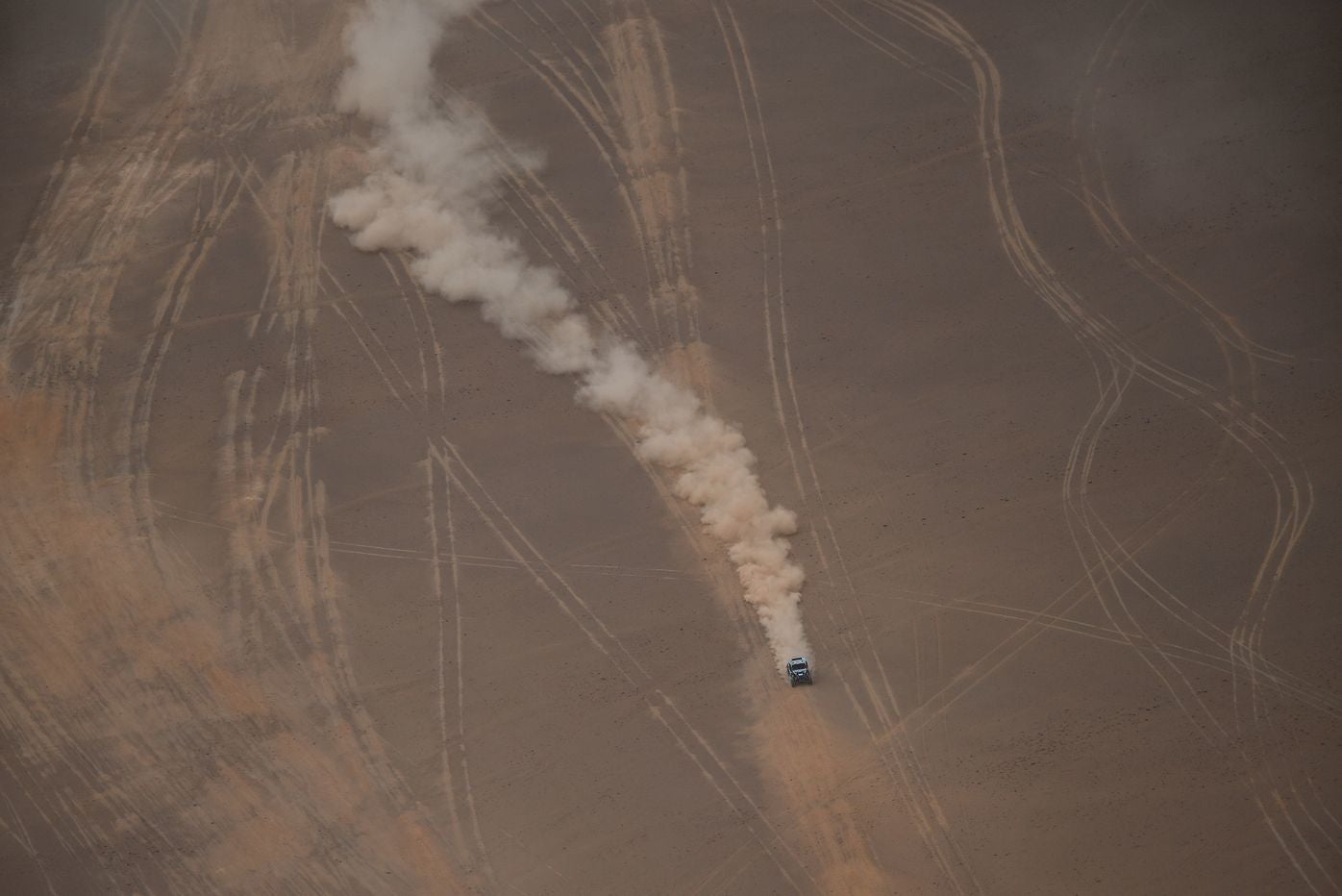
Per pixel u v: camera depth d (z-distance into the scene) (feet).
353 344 473.67
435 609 428.15
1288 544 419.13
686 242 487.20
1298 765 386.52
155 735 410.93
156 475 453.17
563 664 417.08
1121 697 401.29
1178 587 416.26
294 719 411.95
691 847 388.57
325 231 494.59
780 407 456.45
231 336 476.54
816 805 392.27
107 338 477.36
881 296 473.26
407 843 393.09
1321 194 475.72
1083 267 472.03
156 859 392.47
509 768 402.11
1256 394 444.55
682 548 434.30
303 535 442.09
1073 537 426.92
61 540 442.50
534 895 384.68
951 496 437.17
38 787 404.16
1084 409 448.24
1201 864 375.86
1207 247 472.03
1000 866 379.96
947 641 414.00
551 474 449.48
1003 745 396.57
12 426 461.78
